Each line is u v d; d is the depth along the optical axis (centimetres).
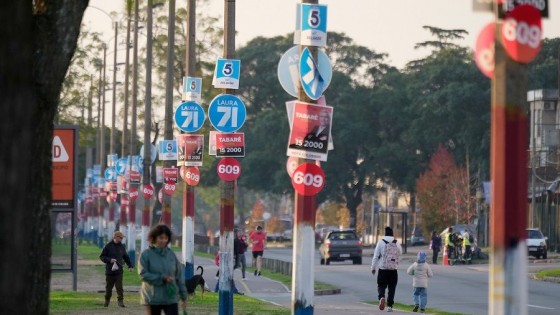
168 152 8025
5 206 1672
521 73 1828
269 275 9569
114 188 14762
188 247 7038
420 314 5581
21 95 1697
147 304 3177
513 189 1811
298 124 3362
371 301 6762
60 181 6656
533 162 15900
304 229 3381
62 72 2169
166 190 8225
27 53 1708
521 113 1825
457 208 18662
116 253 5575
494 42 1831
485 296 7100
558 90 17500
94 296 6316
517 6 1822
